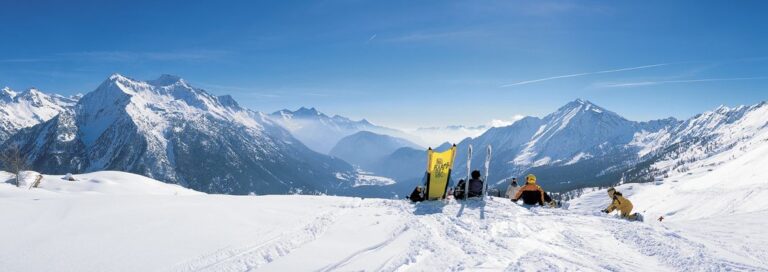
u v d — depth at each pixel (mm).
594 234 10391
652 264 7781
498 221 11094
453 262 7031
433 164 15031
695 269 7426
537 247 8508
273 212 11445
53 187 54188
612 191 15125
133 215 9359
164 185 66000
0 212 8820
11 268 5824
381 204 14625
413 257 7312
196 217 9711
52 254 6504
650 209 138375
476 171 16203
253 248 7754
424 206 14000
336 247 8141
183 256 6980
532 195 15852
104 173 64250
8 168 59625
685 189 161375
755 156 163000
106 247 7039
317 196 17422
